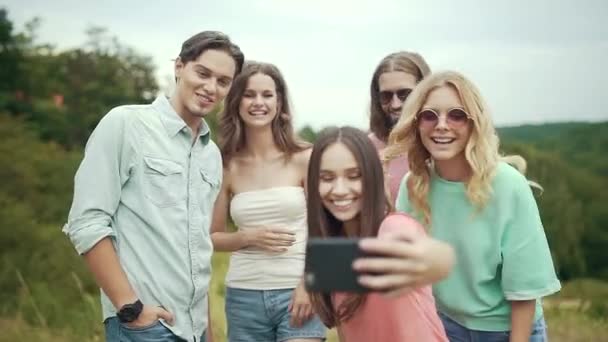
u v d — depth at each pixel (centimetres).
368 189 279
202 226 377
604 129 5238
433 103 349
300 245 456
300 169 464
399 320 278
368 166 279
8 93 3005
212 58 376
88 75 3309
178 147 374
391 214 282
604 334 877
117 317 368
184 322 369
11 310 904
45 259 1073
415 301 277
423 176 369
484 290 364
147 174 364
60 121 3103
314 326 445
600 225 3519
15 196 1577
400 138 364
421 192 368
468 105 345
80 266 1044
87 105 3238
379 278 185
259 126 455
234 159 469
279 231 448
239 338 462
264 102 452
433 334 279
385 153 368
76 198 362
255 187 462
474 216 354
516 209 351
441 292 370
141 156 365
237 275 460
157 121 372
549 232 3238
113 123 366
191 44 379
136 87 3572
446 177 367
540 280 352
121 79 3438
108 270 355
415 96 357
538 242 353
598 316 1023
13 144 1855
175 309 365
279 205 454
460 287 366
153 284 361
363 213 280
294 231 457
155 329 358
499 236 353
